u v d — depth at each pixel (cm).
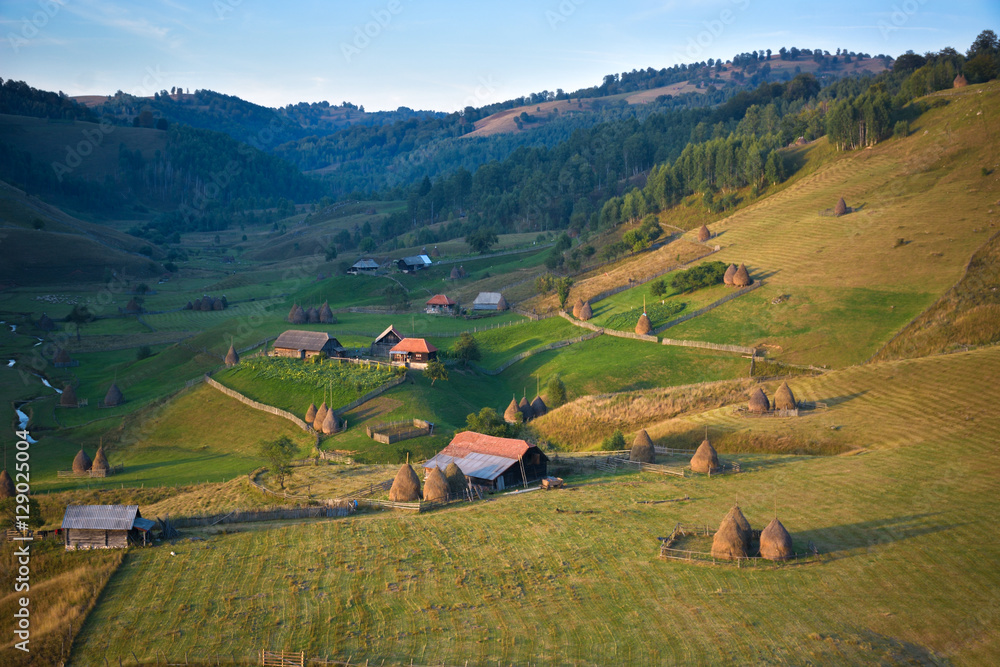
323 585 4919
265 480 7725
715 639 4019
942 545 4825
